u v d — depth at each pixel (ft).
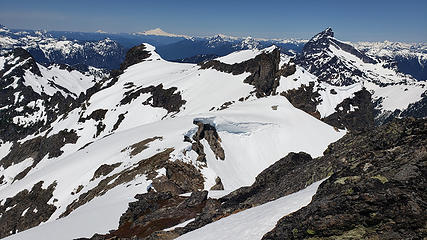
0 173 583.58
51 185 310.86
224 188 247.09
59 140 573.74
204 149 280.92
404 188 58.70
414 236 50.75
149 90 618.03
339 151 108.78
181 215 140.15
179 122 350.23
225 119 348.38
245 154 319.47
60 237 151.84
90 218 168.86
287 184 116.57
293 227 64.49
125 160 285.02
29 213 296.92
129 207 163.84
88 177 294.66
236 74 594.24
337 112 568.82
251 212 91.97
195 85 587.27
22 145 620.90
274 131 355.56
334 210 61.00
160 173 223.51
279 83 583.99
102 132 570.46
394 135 89.30
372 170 74.23
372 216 56.03
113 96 652.48
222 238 76.54
